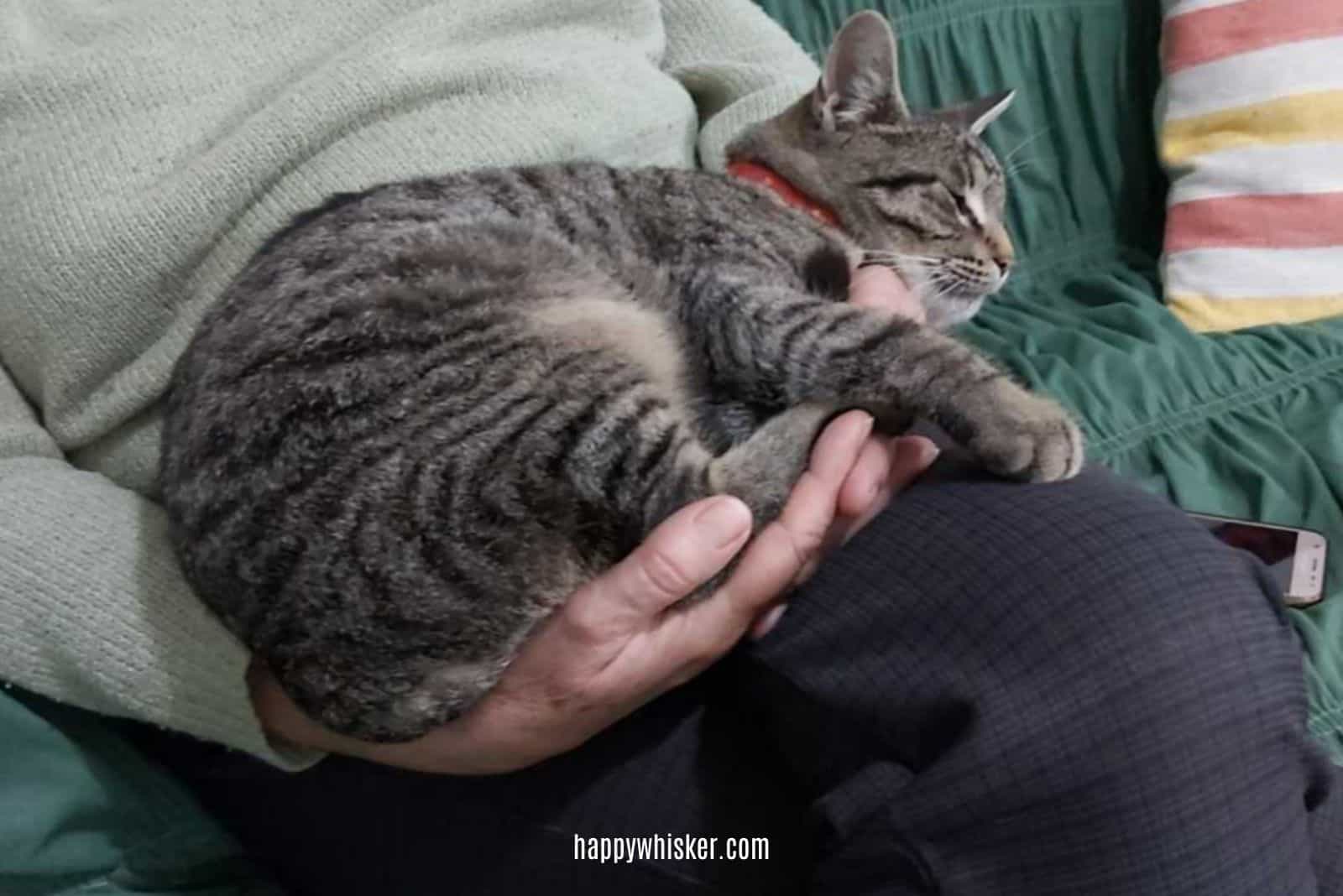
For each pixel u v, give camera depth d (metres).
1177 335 1.61
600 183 1.12
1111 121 1.87
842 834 0.78
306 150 1.05
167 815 0.92
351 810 0.96
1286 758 0.73
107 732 0.91
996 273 1.45
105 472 1.05
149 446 1.03
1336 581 1.29
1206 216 1.69
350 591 0.81
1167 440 1.46
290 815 1.00
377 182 1.07
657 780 0.89
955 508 0.84
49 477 0.92
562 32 1.24
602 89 1.20
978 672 0.74
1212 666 0.71
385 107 1.08
